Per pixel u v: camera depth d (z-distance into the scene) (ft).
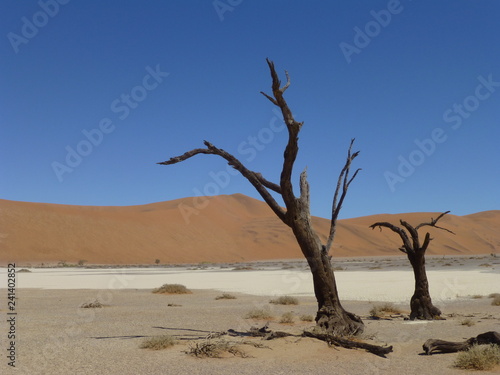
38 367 31.19
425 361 33.50
